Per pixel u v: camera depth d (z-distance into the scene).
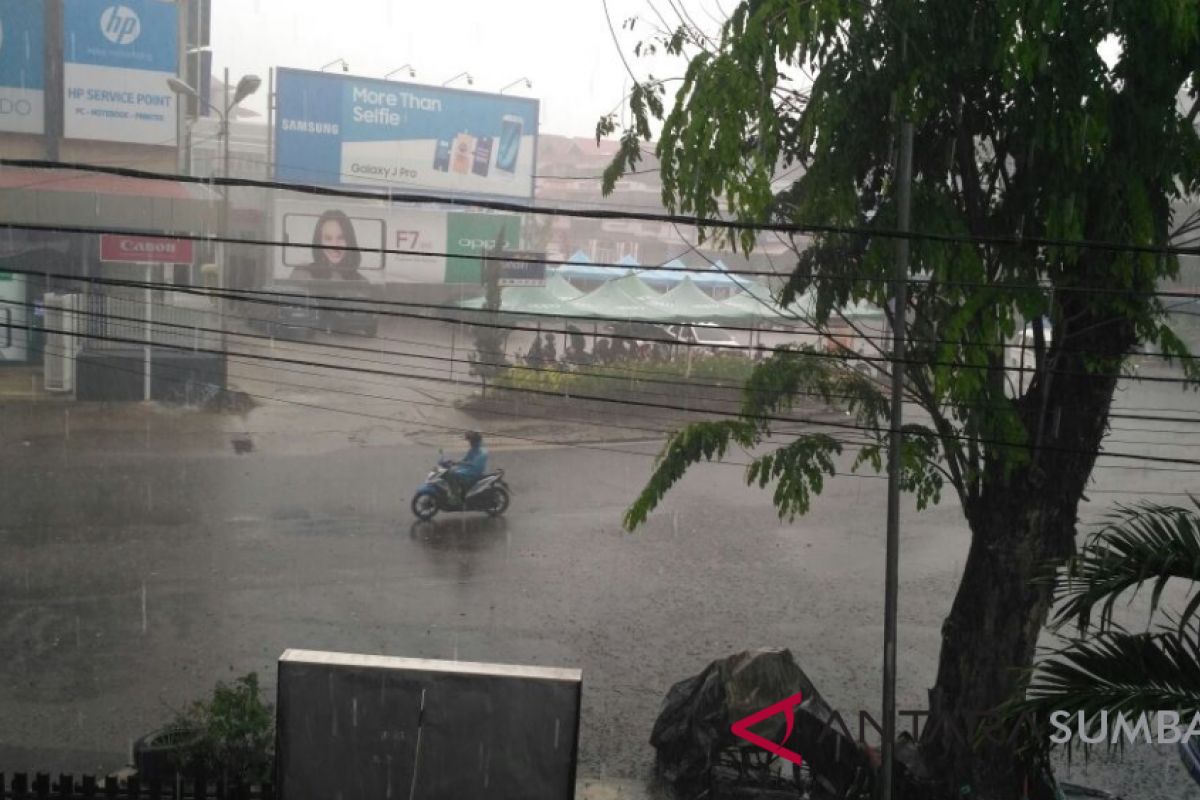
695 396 27.19
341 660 6.59
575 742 6.54
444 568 14.91
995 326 7.86
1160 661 5.45
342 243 40.44
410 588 14.02
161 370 25.25
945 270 7.97
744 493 20.34
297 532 16.16
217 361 25.67
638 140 9.18
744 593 14.62
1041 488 9.05
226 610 12.87
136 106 31.67
